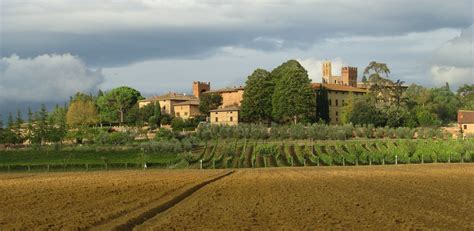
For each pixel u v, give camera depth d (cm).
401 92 18600
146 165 11150
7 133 15512
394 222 3441
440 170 8688
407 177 7200
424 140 13925
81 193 5628
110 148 13300
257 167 10862
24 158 12544
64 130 16275
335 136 14775
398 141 13362
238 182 6725
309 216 3728
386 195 4997
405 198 4744
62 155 12756
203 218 3709
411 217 3647
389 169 9175
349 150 12544
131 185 6506
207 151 13012
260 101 18538
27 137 16050
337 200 4628
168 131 15412
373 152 11925
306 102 17600
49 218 3759
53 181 7494
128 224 3522
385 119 17025
